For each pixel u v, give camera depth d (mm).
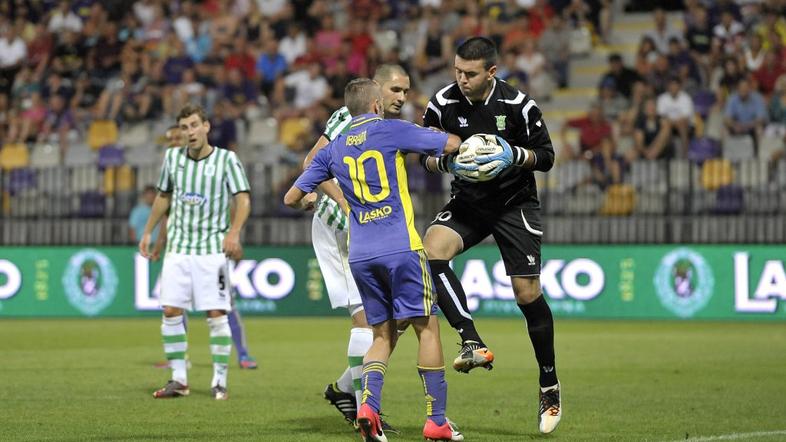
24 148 77062
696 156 63031
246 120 74438
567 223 59312
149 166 63969
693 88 68062
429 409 21688
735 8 71125
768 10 69875
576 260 58250
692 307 56719
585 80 75062
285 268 61438
